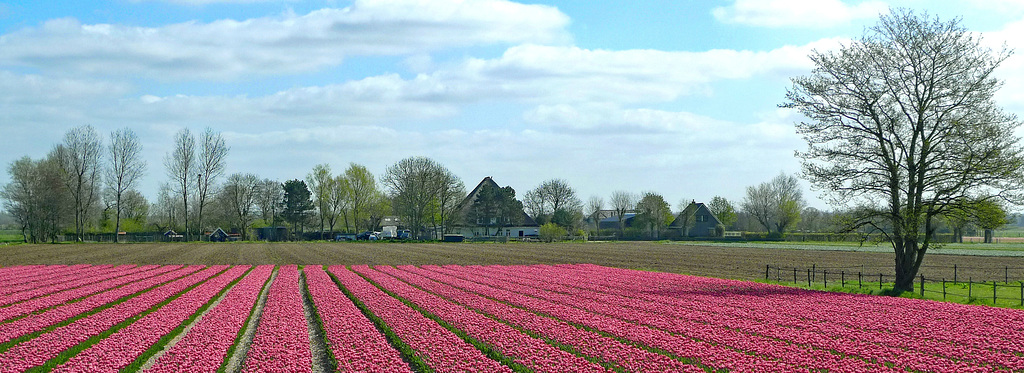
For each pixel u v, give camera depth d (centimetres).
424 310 3138
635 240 15112
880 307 3198
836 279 5066
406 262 7169
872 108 4166
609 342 2330
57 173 11838
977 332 2494
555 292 3991
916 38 4038
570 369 1938
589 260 7644
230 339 2372
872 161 4200
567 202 17562
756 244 12662
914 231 3947
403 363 2041
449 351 2180
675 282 4669
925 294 3922
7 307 3281
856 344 2294
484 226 15700
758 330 2562
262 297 3816
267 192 16662
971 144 3897
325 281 4744
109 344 2280
